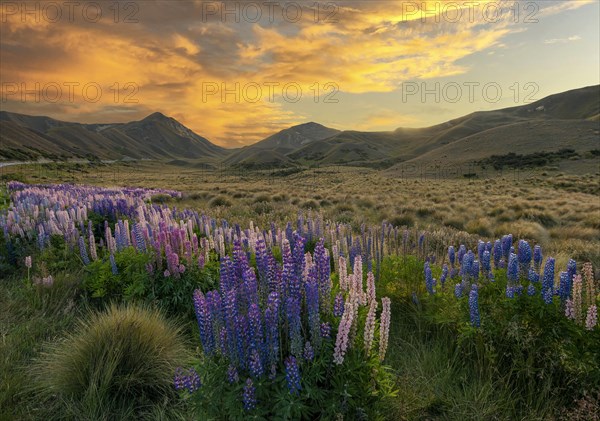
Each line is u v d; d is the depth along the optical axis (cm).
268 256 362
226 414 291
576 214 1761
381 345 314
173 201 2075
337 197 2564
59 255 783
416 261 583
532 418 327
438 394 367
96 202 1134
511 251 450
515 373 376
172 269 580
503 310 392
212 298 309
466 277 447
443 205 2091
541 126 11956
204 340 315
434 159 11844
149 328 452
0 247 822
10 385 392
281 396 276
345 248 584
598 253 938
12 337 488
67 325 542
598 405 322
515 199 2717
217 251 670
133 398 391
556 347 353
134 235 718
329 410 289
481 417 333
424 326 489
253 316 290
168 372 416
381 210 1888
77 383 398
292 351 292
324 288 346
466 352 422
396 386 374
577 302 351
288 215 1498
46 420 358
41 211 1048
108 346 417
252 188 4225
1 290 653
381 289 531
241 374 300
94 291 628
